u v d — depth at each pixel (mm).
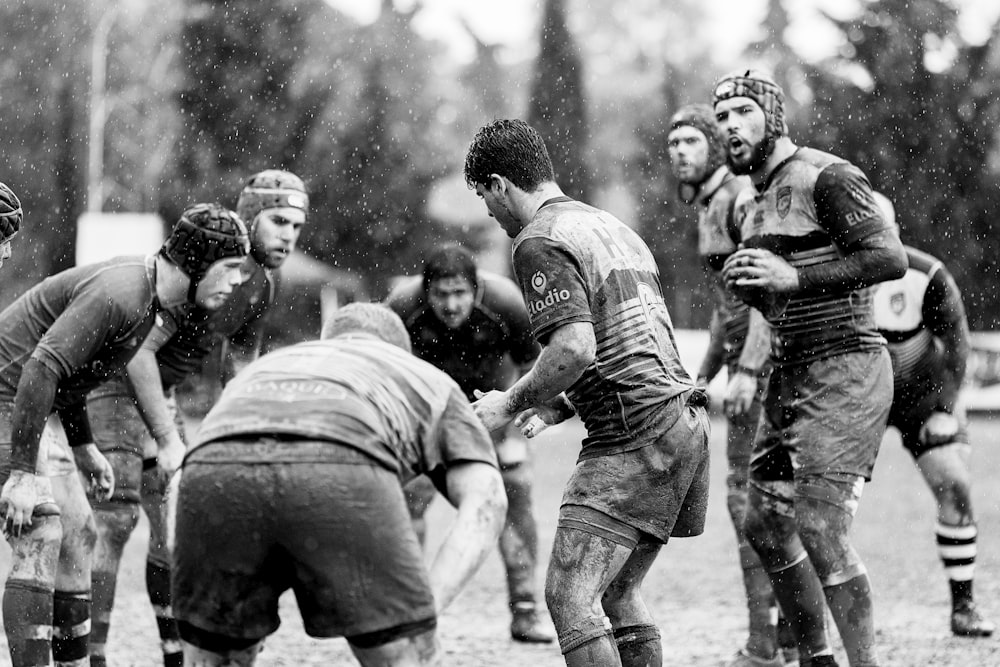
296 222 9406
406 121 53969
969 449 10453
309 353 5242
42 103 49250
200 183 49656
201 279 7152
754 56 69312
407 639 4926
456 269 9703
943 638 10117
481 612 11688
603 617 6504
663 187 68500
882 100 56250
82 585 7621
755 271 7793
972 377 38906
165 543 8828
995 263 54312
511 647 10102
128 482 8930
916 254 10344
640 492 6523
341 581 4871
